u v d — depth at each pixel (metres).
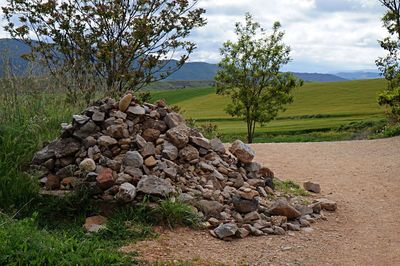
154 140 7.62
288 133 30.53
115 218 6.17
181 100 61.09
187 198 6.64
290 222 6.98
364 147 14.88
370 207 8.14
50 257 4.63
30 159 7.51
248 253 5.71
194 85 97.50
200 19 12.88
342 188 9.45
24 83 9.52
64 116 9.54
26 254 4.61
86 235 5.69
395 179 10.21
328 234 6.68
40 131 8.62
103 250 5.07
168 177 7.03
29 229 5.20
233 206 6.97
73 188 6.78
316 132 29.94
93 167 6.87
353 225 7.17
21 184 6.67
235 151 8.53
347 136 25.64
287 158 12.73
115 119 7.48
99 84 11.72
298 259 5.65
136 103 7.93
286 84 24.56
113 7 12.13
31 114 9.21
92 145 7.20
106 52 11.70
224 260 5.41
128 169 6.84
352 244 6.32
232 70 24.58
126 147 7.23
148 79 12.44
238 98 24.88
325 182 9.95
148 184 6.52
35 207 6.38
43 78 10.12
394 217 7.58
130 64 12.41
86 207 6.39
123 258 4.99
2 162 7.00
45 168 7.18
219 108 51.50
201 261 5.28
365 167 11.59
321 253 5.92
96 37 12.23
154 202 6.46
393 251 6.08
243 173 8.26
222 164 8.09
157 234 5.89
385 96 20.67
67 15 12.15
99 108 7.67
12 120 8.70
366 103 48.41
